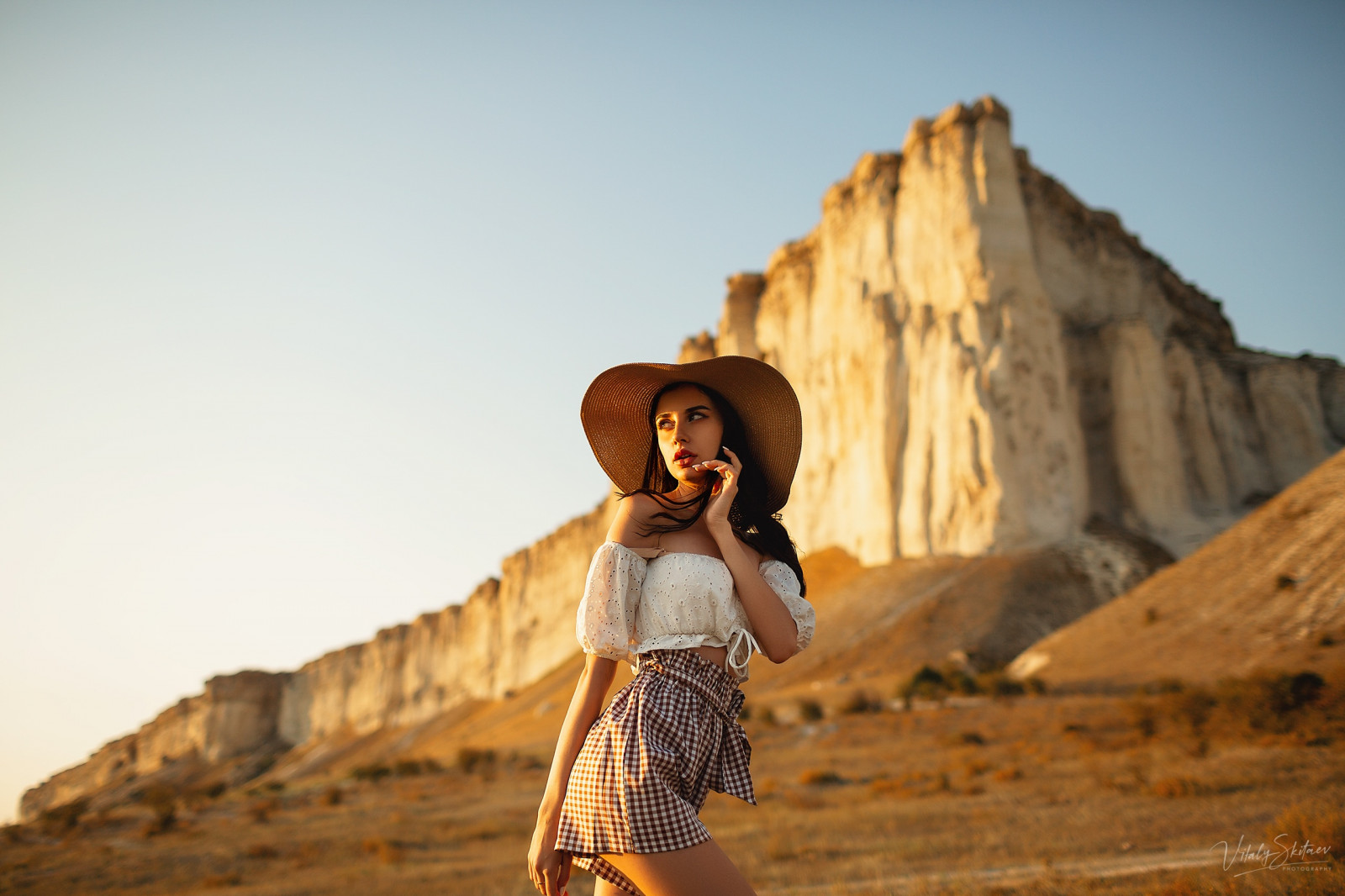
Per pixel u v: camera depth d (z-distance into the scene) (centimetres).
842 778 2305
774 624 224
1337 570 3850
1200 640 4034
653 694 212
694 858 194
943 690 4453
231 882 1527
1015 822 1202
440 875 1361
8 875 1780
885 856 1048
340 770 10806
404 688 12662
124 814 3180
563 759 214
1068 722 2930
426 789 3456
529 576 11756
